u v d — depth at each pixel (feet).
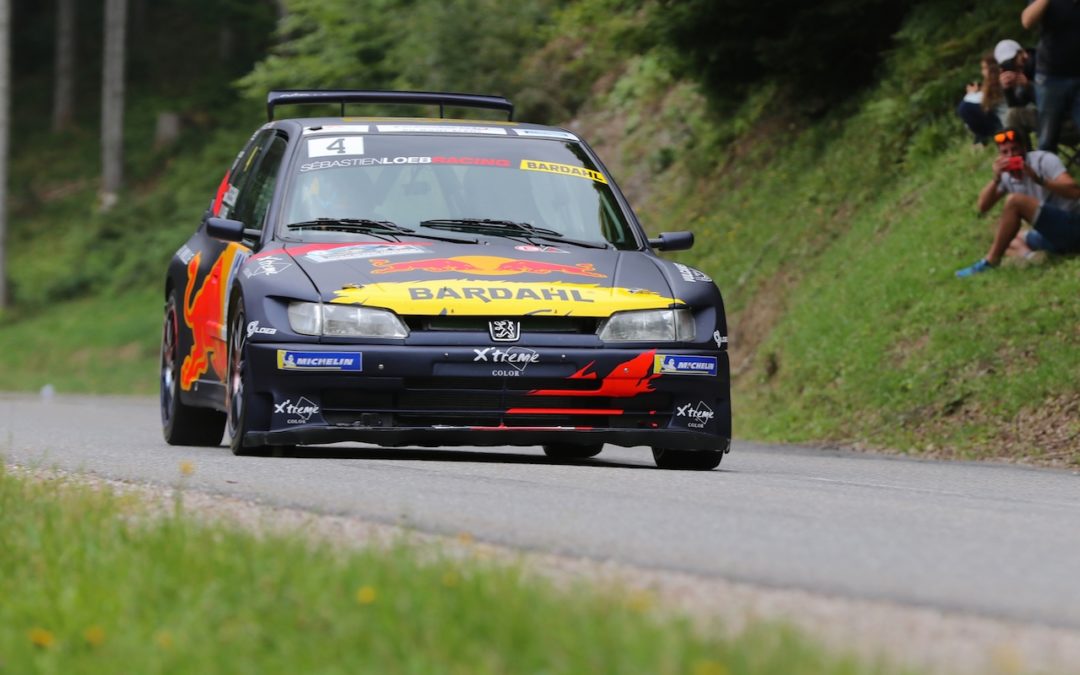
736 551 55.31
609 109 311.88
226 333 102.01
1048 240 151.94
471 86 329.93
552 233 103.55
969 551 57.06
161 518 59.31
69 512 62.49
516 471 87.97
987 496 83.66
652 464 110.22
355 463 90.22
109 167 548.31
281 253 98.07
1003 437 130.11
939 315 154.51
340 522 63.10
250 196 112.16
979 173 175.11
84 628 44.34
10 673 41.73
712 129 250.57
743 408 178.19
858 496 78.38
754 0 209.46
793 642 35.88
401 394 92.02
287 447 96.68
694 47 220.02
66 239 529.04
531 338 92.53
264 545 51.70
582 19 234.17
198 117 595.88
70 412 196.13
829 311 175.52
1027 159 151.12
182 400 117.60
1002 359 140.77
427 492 73.87
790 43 209.77
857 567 52.34
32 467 84.58
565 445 118.73
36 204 566.77
